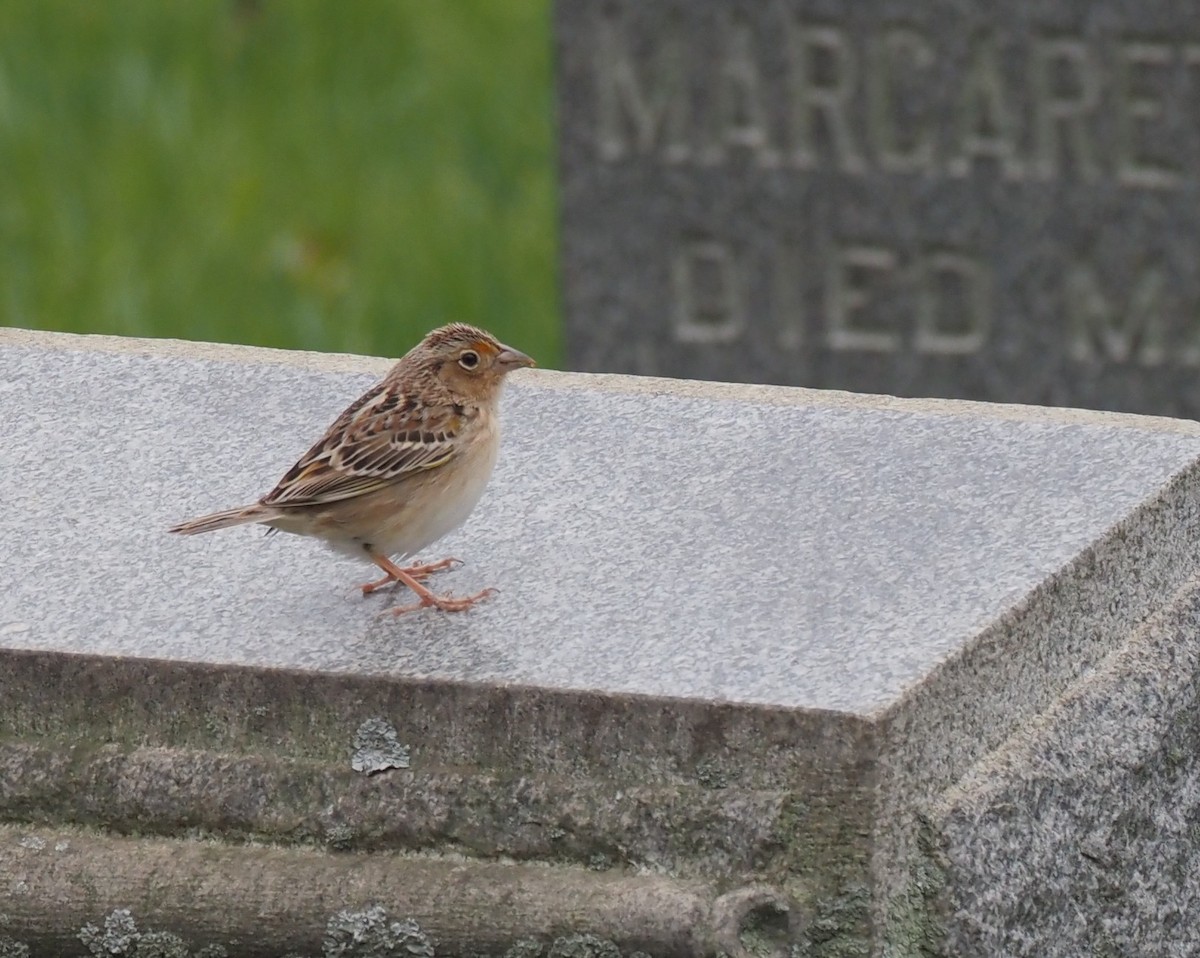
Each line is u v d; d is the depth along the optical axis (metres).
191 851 7.93
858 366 17.14
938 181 16.55
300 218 21.33
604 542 8.76
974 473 9.19
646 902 7.46
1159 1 15.75
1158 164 16.11
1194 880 9.00
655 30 16.81
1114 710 8.56
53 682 8.00
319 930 7.73
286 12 24.61
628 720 7.55
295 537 8.91
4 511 9.10
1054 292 16.56
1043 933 8.03
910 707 7.46
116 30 24.39
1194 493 9.23
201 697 7.91
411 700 7.74
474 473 8.59
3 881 7.96
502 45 24.23
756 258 17.11
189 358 10.58
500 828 7.71
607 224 17.30
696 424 9.80
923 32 16.27
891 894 7.52
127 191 21.61
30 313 19.77
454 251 20.81
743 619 8.05
